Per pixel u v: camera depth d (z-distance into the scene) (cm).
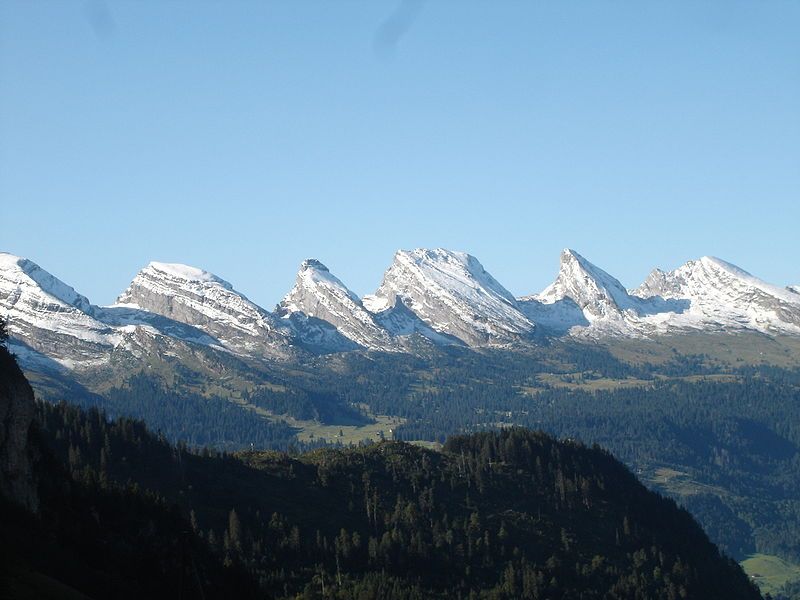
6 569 14450
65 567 17200
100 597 17088
